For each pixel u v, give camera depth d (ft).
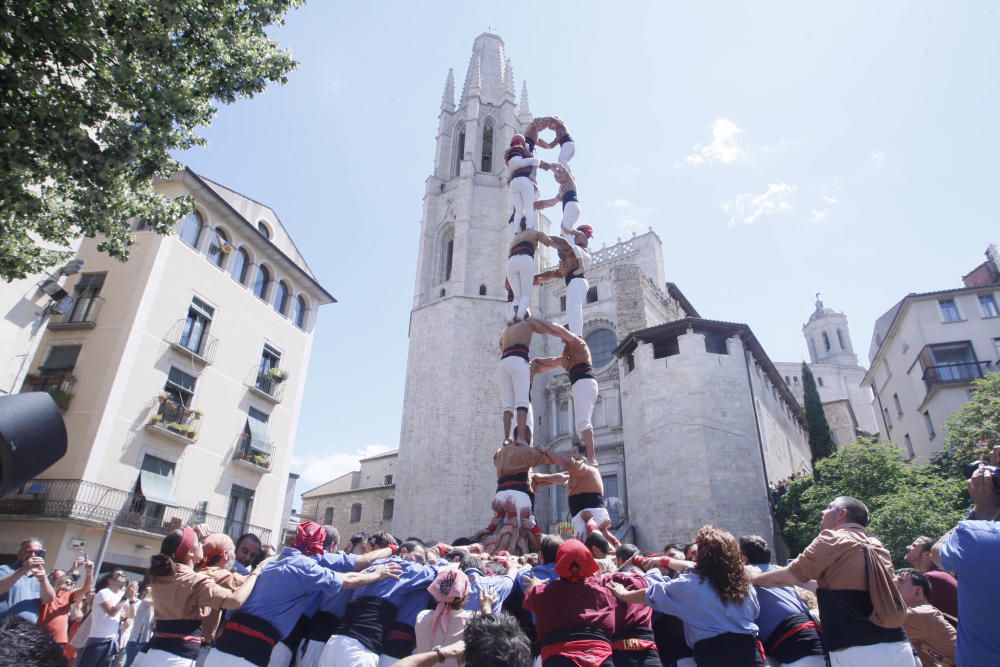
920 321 121.90
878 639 14.62
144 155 37.63
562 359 36.60
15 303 57.72
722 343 116.37
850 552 15.25
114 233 41.63
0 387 55.77
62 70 36.81
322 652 18.71
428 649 16.80
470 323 142.10
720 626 15.64
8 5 30.73
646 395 112.47
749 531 98.73
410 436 135.54
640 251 155.33
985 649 12.55
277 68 40.68
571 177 41.93
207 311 88.38
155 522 74.84
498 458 32.83
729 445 104.27
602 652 14.52
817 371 270.87
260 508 92.58
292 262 103.96
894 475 85.87
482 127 176.96
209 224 90.02
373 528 157.69
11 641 8.11
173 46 35.40
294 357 104.63
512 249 38.09
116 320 77.82
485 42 191.72
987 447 75.82
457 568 17.61
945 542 14.28
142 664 17.67
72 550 65.98
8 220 37.81
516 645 11.49
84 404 73.41
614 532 109.60
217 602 17.43
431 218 164.35
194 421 82.69
